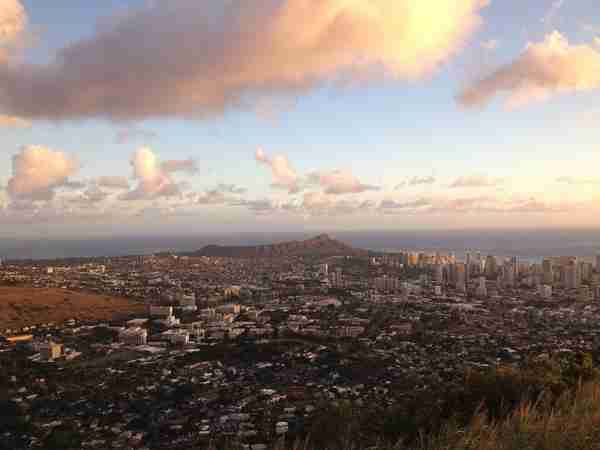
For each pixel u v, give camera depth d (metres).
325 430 10.72
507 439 7.07
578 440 6.88
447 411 10.30
